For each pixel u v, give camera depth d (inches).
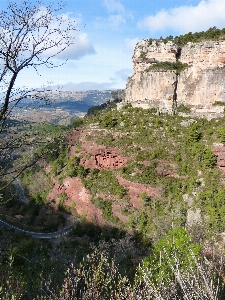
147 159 2288.4
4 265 648.4
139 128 2568.9
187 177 2138.3
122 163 2402.8
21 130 538.9
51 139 571.2
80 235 2214.6
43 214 2571.4
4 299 401.4
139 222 2046.0
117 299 363.3
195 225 1569.9
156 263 562.9
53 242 2080.5
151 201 2128.4
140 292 353.7
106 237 2048.5
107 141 2507.4
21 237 1824.6
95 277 395.2
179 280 310.2
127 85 3612.2
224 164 2091.5
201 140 2289.6
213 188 1936.5
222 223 1672.0
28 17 443.8
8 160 585.0
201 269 333.4
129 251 1553.9
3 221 2204.7
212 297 288.8
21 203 2696.9
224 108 2600.9
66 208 2603.3
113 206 2261.3
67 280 395.5
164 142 2374.5
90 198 2437.3
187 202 1979.6
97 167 2536.9
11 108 466.0
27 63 461.7
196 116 2674.7
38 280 586.2
